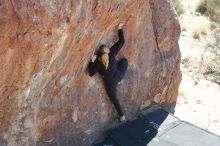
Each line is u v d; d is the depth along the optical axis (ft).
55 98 18.85
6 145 17.07
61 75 18.28
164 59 26.66
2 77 14.89
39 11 14.14
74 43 17.40
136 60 24.57
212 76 39.29
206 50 44.96
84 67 20.22
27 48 14.71
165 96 27.68
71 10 15.26
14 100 16.21
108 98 22.82
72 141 20.74
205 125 30.35
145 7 23.45
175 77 27.86
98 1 17.30
